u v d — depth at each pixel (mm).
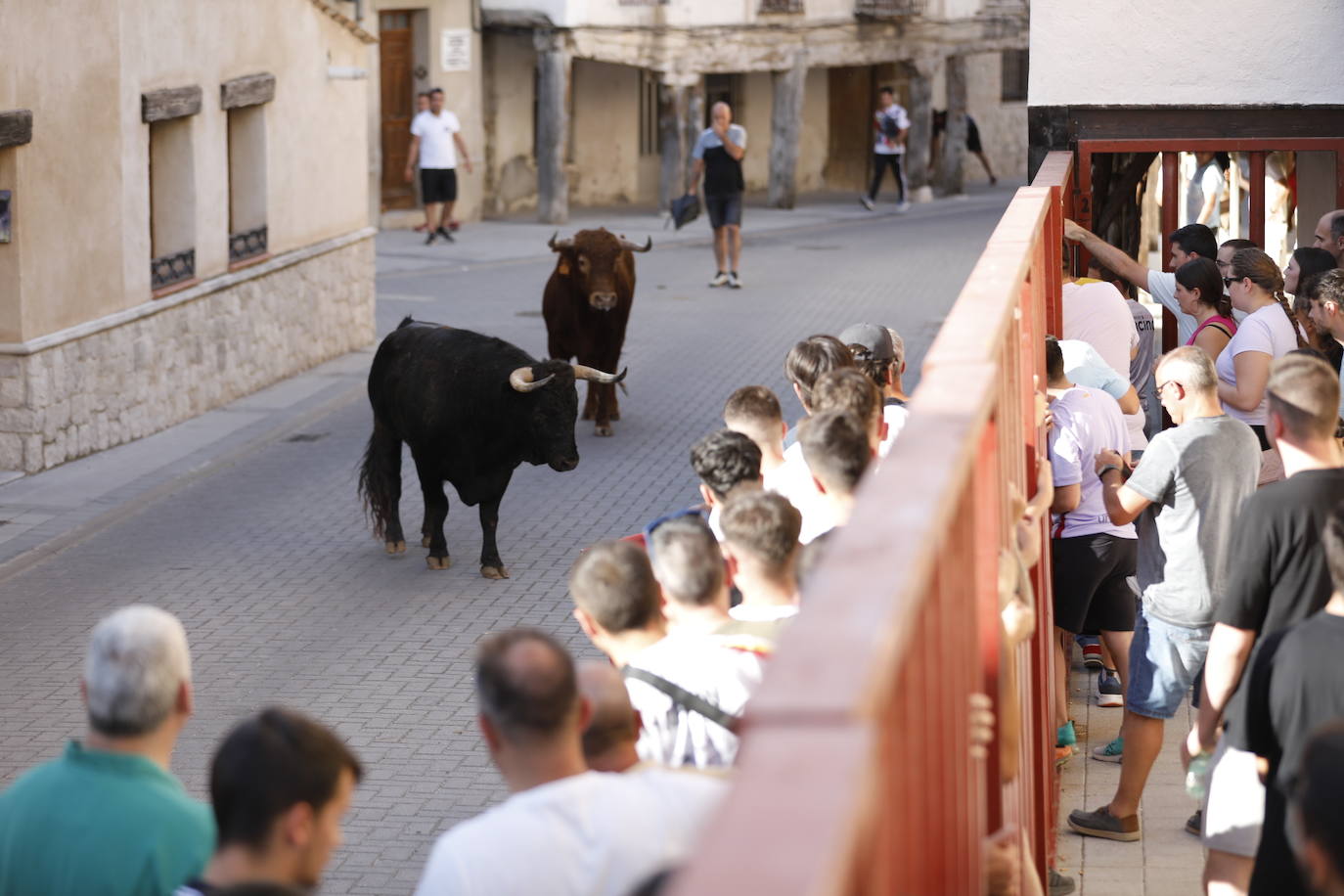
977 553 3410
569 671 3580
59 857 3730
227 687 8867
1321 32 9984
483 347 10578
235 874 3422
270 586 10688
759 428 6309
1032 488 5582
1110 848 6504
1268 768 4266
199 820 3842
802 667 1803
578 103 34094
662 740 4492
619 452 14281
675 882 1521
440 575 10914
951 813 2658
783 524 4625
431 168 28188
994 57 42344
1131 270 9383
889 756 1956
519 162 33219
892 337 7516
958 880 2746
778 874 1482
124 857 3719
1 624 9961
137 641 3852
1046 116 10445
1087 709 8148
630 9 30672
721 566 4664
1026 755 4945
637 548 4664
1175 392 6320
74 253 13664
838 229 31953
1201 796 5633
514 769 3574
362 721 8383
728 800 1638
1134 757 6500
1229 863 4930
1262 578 4773
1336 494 4730
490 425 10469
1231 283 8180
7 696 8789
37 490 12852
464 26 30812
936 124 38688
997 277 4691
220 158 16234
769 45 32906
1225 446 6184
